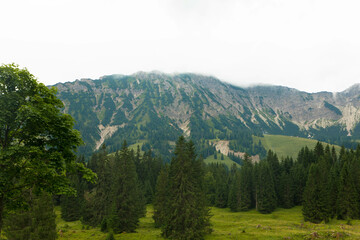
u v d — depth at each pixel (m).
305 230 41.12
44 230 31.19
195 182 41.06
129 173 49.88
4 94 16.53
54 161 17.61
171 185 41.31
